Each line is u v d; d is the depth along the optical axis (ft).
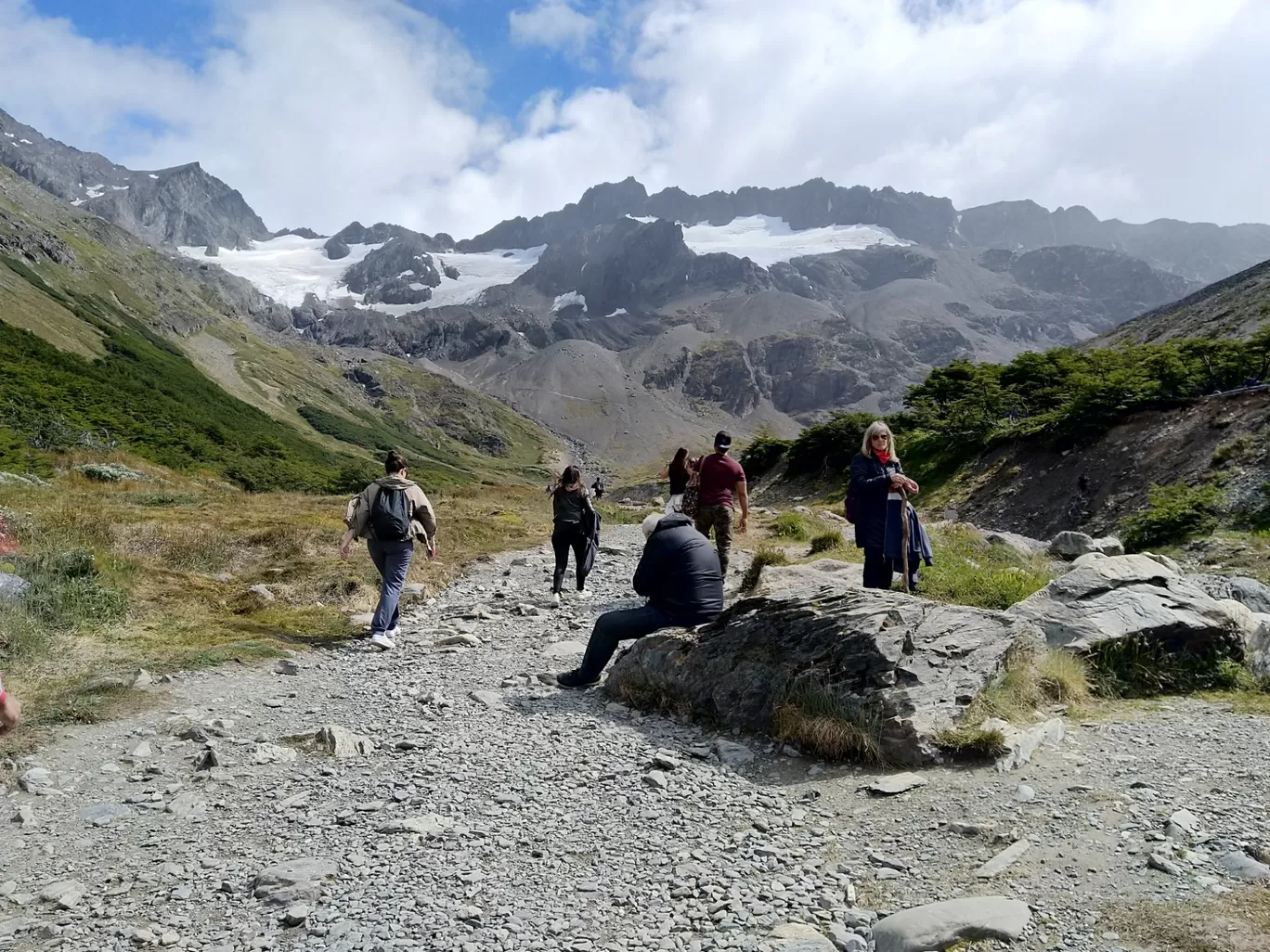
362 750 19.02
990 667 18.99
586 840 14.21
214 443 264.72
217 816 15.60
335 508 83.25
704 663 21.29
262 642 28.89
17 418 153.28
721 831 14.43
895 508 25.03
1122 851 12.49
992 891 11.64
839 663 18.92
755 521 80.79
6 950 11.14
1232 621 22.21
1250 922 10.11
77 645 26.43
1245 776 15.05
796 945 10.51
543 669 26.40
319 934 11.32
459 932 11.26
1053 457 93.86
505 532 68.64
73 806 16.07
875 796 15.56
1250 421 71.72
